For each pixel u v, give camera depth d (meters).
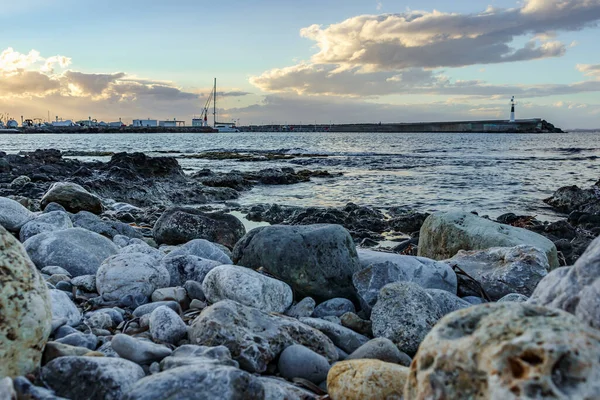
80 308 4.68
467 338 2.08
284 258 5.50
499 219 14.34
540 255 6.09
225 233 9.05
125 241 7.87
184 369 2.78
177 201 18.38
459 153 45.94
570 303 2.67
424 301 4.46
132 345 3.34
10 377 2.82
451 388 2.00
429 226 8.18
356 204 17.05
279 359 3.65
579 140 93.56
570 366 1.82
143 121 197.12
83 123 189.62
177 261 5.74
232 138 103.69
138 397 2.59
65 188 11.71
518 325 2.02
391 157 40.06
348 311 5.19
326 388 3.38
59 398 2.67
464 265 6.38
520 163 34.19
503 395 1.84
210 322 3.70
